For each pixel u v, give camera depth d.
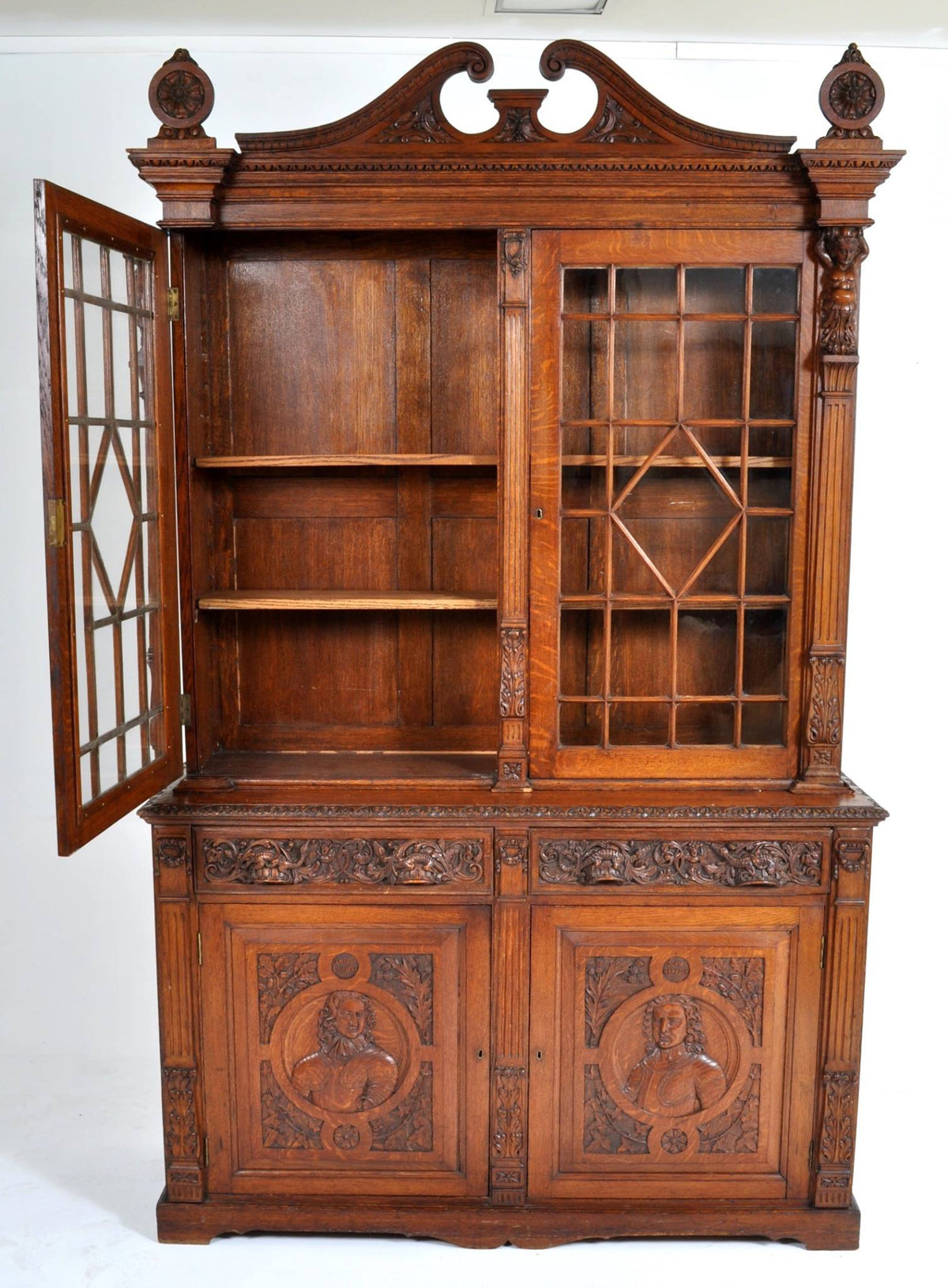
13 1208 2.76
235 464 2.62
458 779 2.64
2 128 3.16
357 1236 2.67
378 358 2.84
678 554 2.57
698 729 2.63
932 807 3.38
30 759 3.35
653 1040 2.58
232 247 2.80
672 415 2.54
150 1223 2.71
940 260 3.19
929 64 3.13
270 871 2.51
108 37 3.10
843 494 2.51
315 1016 2.58
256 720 2.94
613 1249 2.63
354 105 3.17
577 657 2.61
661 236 2.46
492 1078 2.58
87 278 2.24
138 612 2.48
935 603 3.32
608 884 2.52
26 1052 3.47
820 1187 2.60
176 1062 2.58
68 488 2.14
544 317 2.48
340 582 2.92
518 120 2.44
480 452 2.86
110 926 3.44
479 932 2.54
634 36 3.08
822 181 2.37
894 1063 3.43
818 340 2.47
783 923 2.54
